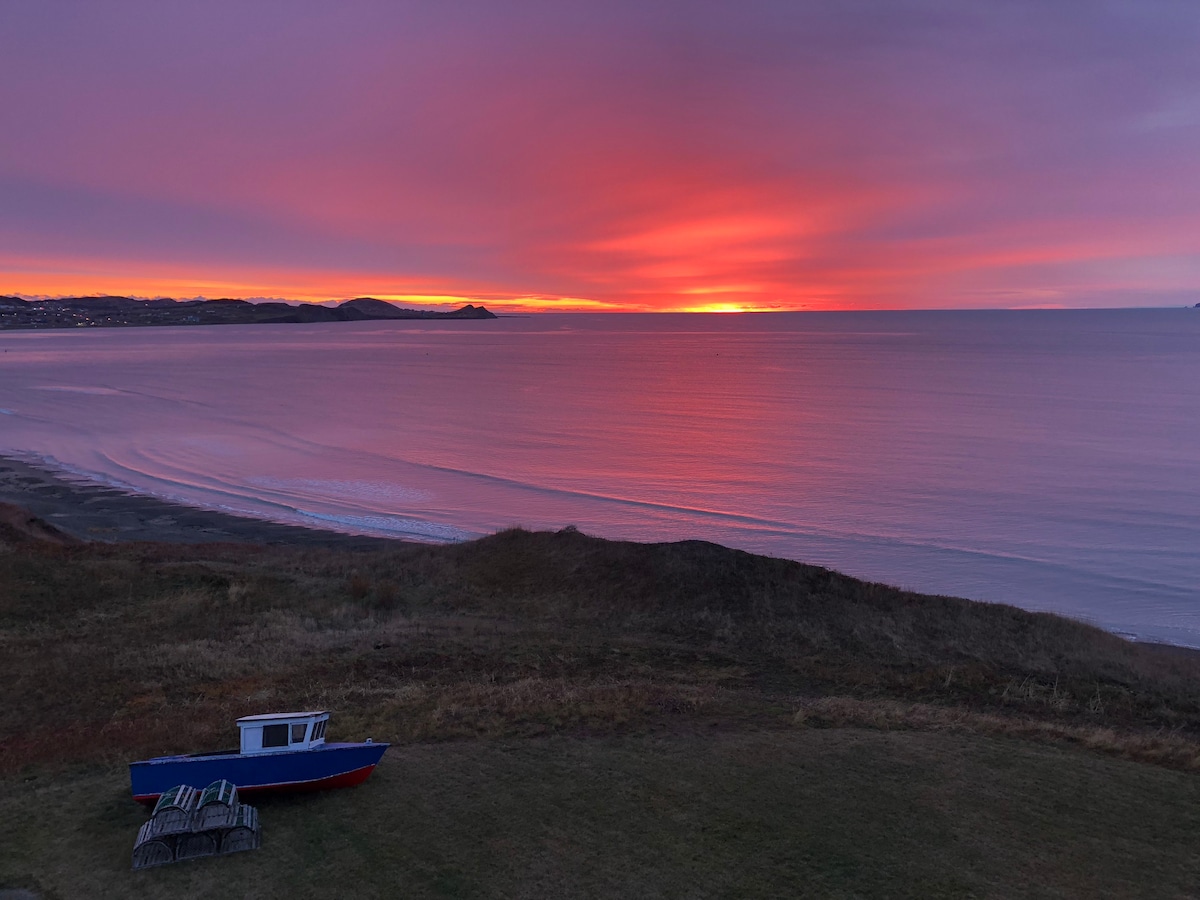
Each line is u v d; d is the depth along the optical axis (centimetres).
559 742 1456
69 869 1013
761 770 1344
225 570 2922
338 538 4538
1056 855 1101
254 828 1072
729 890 996
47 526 3756
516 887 992
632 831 1132
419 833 1113
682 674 2056
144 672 1898
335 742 1423
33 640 2111
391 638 2270
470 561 3238
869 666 2200
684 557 2948
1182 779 1373
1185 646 3041
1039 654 2350
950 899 988
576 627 2495
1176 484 6000
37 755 1397
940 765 1385
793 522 5047
